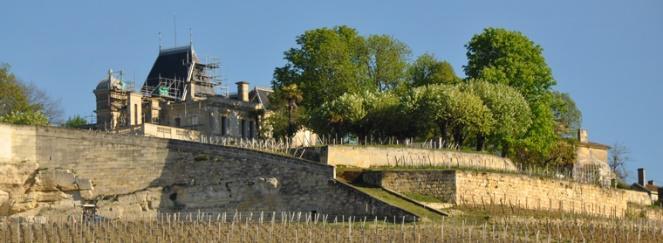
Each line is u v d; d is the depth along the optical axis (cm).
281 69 15600
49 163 12638
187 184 12294
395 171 11769
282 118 14912
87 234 10219
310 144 14088
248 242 9756
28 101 16850
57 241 9919
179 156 12400
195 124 16125
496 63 14662
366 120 13950
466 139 14100
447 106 13475
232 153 12181
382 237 9775
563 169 14950
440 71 15425
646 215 13975
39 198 12562
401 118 13800
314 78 15250
